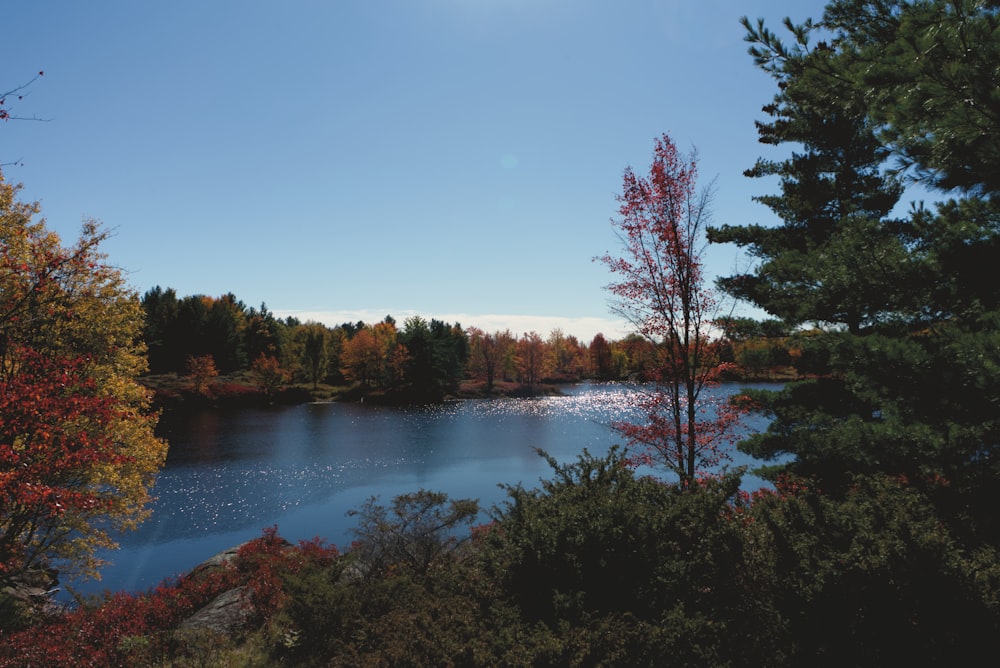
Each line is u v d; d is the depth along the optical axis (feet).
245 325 332.19
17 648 29.22
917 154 21.43
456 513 38.22
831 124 42.09
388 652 13.26
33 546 52.54
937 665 12.28
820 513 16.87
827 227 42.37
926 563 13.93
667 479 50.47
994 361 16.87
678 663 12.32
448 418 199.62
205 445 143.02
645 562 15.29
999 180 19.20
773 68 22.44
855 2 20.63
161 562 66.85
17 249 43.83
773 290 32.71
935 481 22.85
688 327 40.81
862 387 23.27
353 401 262.47
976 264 19.93
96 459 37.55
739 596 14.79
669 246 40.75
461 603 15.20
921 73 16.44
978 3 15.47
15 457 32.99
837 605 13.55
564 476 21.68
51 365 38.09
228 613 34.60
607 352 318.86
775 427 41.34
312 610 24.31
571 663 11.37
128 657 28.68
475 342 357.82
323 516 84.43
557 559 15.30
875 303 23.00
